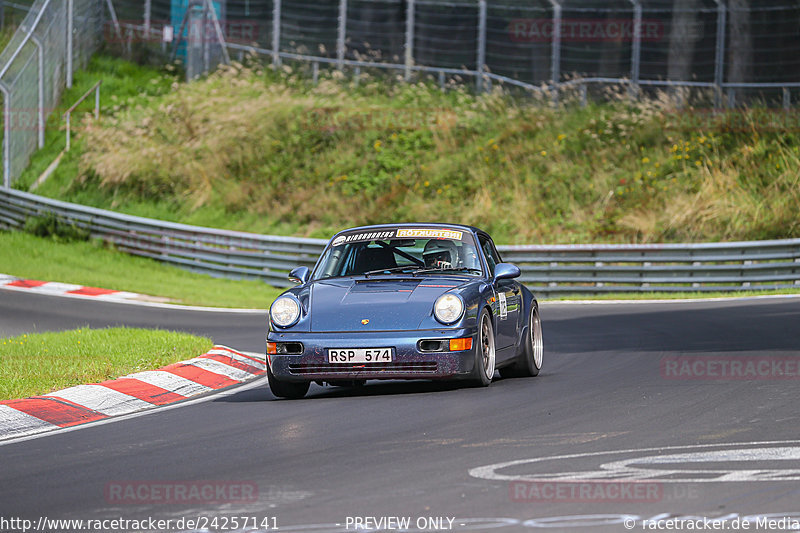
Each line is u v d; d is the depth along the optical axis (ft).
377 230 122.11
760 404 92.17
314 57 433.07
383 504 59.41
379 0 442.50
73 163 377.71
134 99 420.36
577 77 398.42
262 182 364.79
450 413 92.63
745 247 258.16
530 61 426.92
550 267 268.62
